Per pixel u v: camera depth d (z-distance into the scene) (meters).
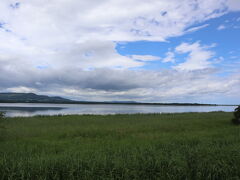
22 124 13.25
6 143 7.20
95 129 10.98
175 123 14.40
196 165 4.76
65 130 10.74
